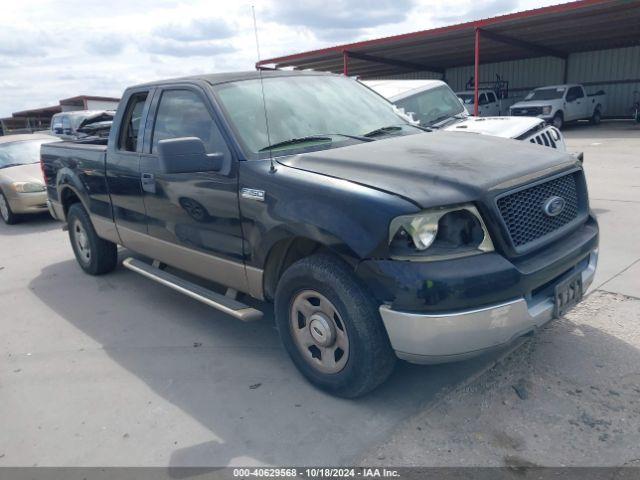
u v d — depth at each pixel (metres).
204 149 3.56
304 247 3.50
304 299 3.33
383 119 4.44
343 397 3.29
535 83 30.72
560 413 3.02
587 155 13.86
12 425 3.33
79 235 6.17
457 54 27.98
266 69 4.52
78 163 5.59
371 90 4.93
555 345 3.73
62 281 6.13
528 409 3.08
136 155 4.62
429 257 2.78
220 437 3.05
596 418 2.96
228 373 3.76
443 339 2.78
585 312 4.20
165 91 4.40
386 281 2.80
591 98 24.69
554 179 3.27
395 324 2.84
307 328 3.35
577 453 2.71
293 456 2.84
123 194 4.87
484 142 3.76
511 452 2.75
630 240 5.98
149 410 3.38
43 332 4.71
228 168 3.63
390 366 3.09
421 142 3.73
